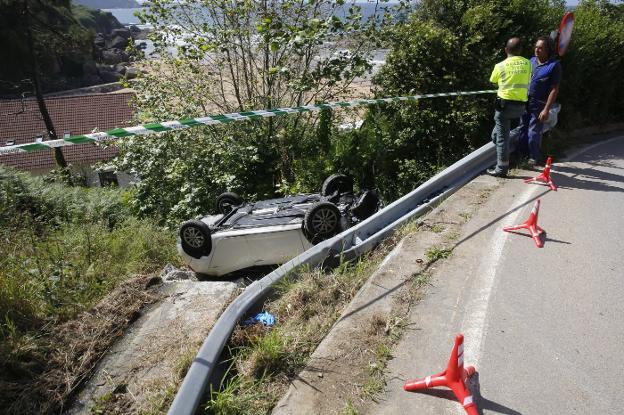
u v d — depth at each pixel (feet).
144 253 22.24
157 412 10.04
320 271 14.37
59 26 104.17
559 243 15.88
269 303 13.46
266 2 30.78
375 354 10.69
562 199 19.75
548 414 9.12
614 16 42.01
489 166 23.70
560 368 10.28
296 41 27.22
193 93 33.58
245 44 31.76
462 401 9.03
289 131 32.04
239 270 21.36
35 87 102.68
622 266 14.47
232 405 9.48
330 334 11.41
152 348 12.45
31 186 32.45
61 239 21.68
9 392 10.91
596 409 9.23
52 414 10.62
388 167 29.01
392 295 12.85
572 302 12.64
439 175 20.49
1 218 23.79
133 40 35.40
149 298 14.84
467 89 28.37
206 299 14.61
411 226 16.89
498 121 21.72
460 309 12.27
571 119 33.96
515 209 18.56
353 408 9.27
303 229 19.69
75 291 15.71
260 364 10.61
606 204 19.31
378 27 30.45
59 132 117.08
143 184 34.53
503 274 13.96
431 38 27.86
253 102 32.63
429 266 14.33
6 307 13.62
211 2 30.73
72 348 12.40
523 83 20.76
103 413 10.44
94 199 34.01
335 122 33.01
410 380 9.94
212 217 23.90
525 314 12.11
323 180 28.68
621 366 10.34
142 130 16.03
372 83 31.73
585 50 32.35
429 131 28.71
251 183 30.96
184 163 31.58
